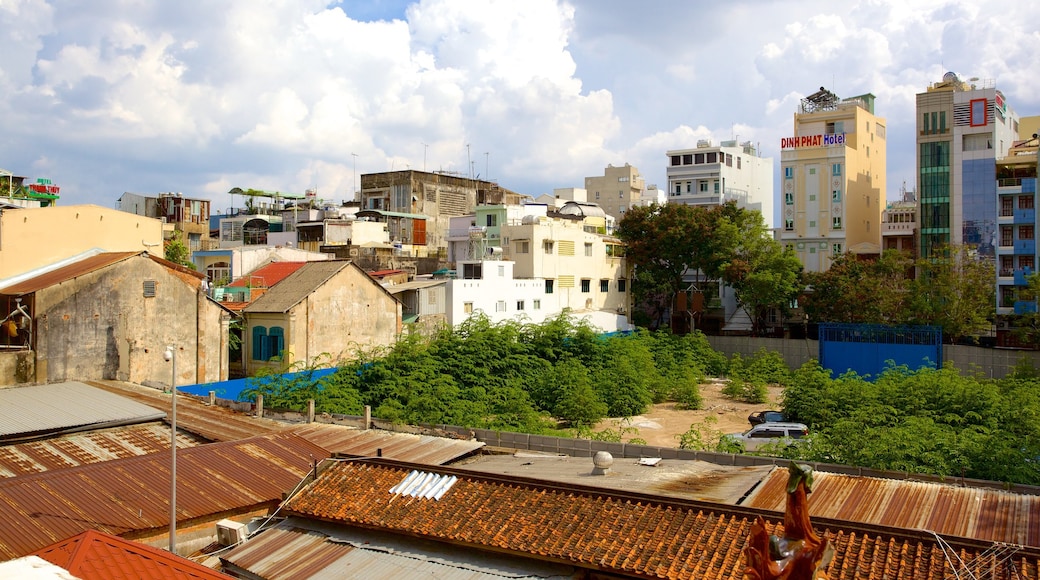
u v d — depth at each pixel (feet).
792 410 122.83
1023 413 90.48
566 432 105.29
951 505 47.93
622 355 153.99
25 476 51.52
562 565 42.19
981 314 166.30
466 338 136.98
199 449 59.98
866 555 37.37
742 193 295.07
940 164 200.13
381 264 207.00
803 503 23.91
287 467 59.67
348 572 44.37
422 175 274.36
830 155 234.79
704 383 171.22
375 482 52.01
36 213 105.40
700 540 40.63
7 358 90.07
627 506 44.55
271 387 107.86
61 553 34.63
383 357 124.26
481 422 104.99
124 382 97.09
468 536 44.29
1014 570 34.91
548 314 183.01
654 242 205.26
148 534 48.44
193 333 112.68
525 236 186.80
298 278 135.85
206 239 234.38
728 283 199.93
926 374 113.70
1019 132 236.22
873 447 77.30
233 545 48.75
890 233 222.07
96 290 99.50
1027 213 187.11
